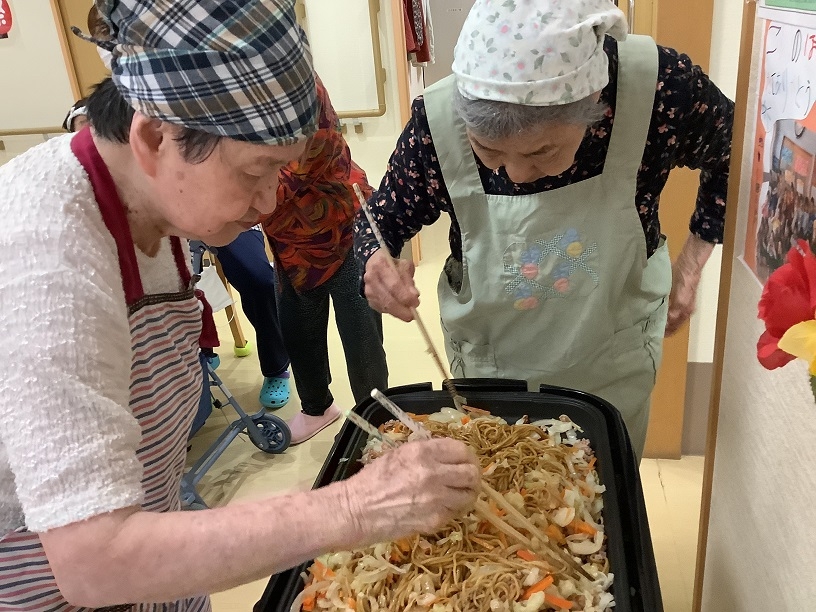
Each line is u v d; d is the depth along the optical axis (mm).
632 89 1053
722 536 1161
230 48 593
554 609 798
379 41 3021
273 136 629
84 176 683
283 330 2137
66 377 586
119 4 597
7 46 3076
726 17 1547
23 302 597
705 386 1943
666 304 1317
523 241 1156
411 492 664
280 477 2150
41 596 783
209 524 613
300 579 849
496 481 956
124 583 595
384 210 1257
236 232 747
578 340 1223
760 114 890
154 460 835
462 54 942
